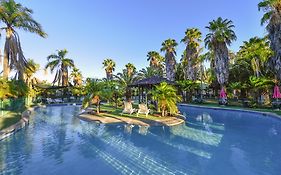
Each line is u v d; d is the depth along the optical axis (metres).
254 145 9.21
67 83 46.47
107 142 9.81
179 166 6.77
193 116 19.53
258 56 29.59
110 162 7.19
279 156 7.66
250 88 29.88
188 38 38.19
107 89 20.05
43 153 8.16
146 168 6.61
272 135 11.16
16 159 7.47
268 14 22.41
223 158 7.52
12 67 22.70
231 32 29.53
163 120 14.99
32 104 32.81
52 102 38.38
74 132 12.03
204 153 8.15
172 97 16.95
